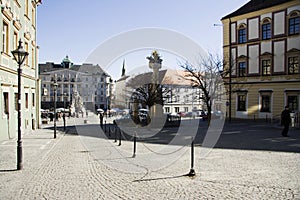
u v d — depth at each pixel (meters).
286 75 38.84
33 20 29.06
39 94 31.59
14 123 21.62
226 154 13.92
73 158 13.16
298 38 37.88
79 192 8.00
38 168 11.03
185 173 10.09
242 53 43.94
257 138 20.98
